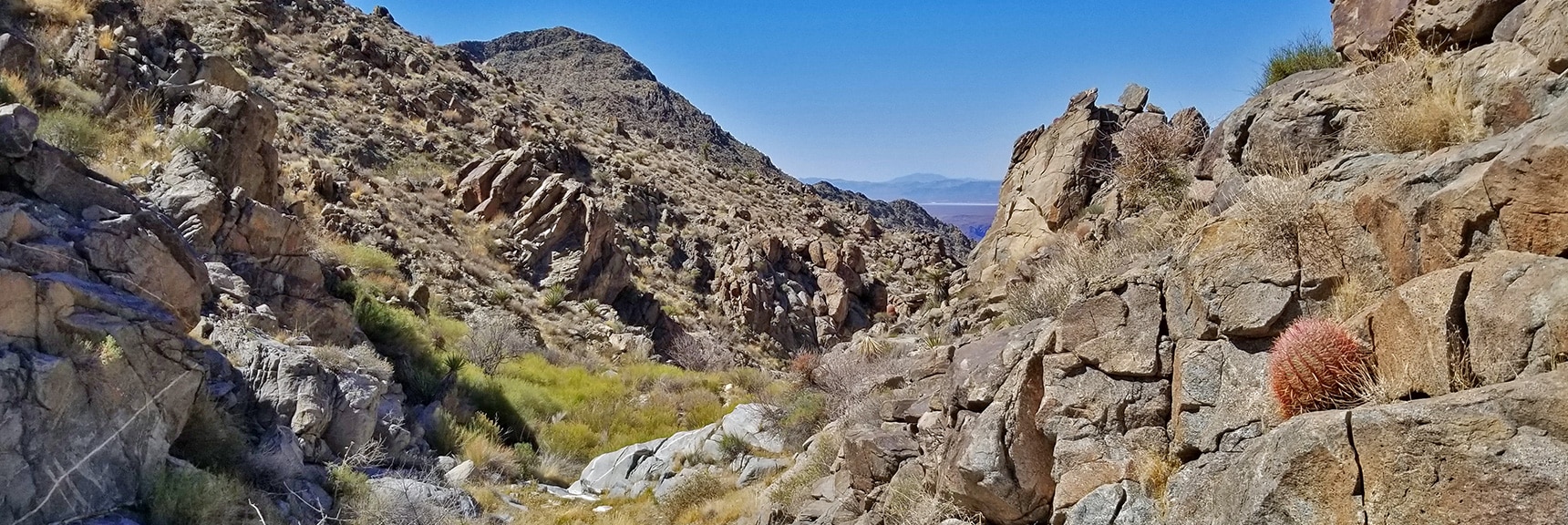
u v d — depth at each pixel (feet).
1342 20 25.13
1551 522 9.61
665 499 46.19
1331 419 12.46
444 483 42.11
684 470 49.96
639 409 74.69
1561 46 15.47
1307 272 16.60
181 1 151.12
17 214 30.07
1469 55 18.37
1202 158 29.04
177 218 45.93
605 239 118.73
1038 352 21.26
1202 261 18.38
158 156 53.42
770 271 143.74
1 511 23.95
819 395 52.11
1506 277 12.01
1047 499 20.57
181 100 61.57
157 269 35.78
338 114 139.85
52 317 27.30
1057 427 19.85
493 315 91.71
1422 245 14.33
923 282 172.14
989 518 21.99
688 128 469.16
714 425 55.88
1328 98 22.25
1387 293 14.89
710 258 150.51
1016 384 21.68
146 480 28.09
